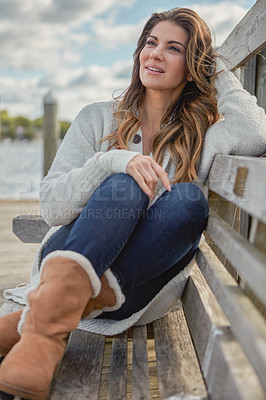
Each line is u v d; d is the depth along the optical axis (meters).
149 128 1.69
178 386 1.07
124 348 1.32
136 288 1.31
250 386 0.78
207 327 1.06
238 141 1.47
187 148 1.55
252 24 1.83
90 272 1.07
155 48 1.61
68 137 1.64
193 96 1.66
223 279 1.09
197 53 1.62
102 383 1.28
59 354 1.05
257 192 0.92
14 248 3.73
